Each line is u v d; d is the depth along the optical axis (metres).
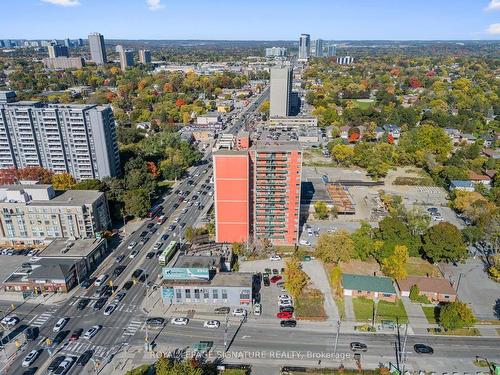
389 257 160.50
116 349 126.88
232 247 181.75
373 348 127.38
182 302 148.88
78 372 117.88
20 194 186.38
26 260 177.88
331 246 168.75
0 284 158.62
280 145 183.12
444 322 131.88
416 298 148.12
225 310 144.38
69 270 156.62
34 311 144.88
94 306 147.00
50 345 128.12
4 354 124.44
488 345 128.75
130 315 143.00
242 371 117.25
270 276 165.62
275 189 179.38
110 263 175.50
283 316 141.25
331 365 120.69
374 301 149.25
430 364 121.12
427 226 189.25
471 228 185.50
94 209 188.25
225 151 176.88
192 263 156.12
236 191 179.50
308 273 167.00
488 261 176.62
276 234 189.25
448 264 174.00
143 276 166.12
